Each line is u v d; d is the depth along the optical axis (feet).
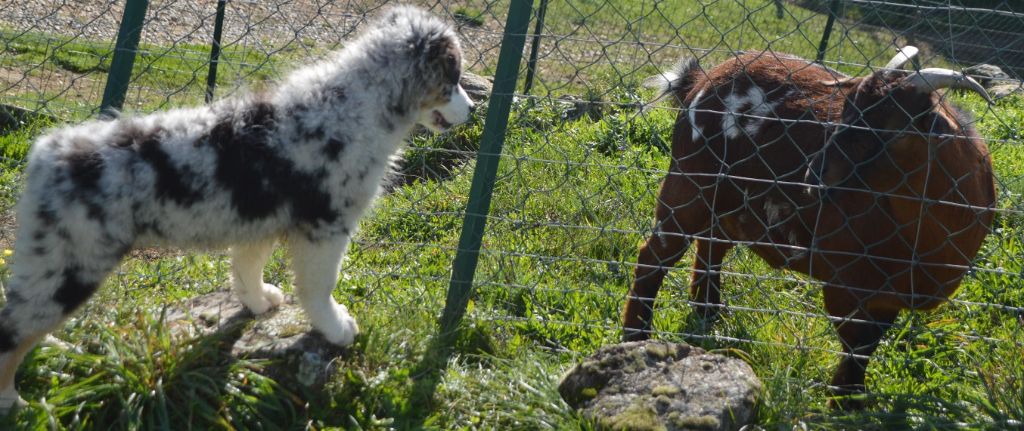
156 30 27.63
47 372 10.67
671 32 30.94
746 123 14.40
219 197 10.52
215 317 12.21
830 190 12.58
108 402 10.42
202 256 14.82
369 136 11.18
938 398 12.18
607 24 29.55
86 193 9.87
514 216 18.26
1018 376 12.50
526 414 11.25
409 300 13.70
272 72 14.67
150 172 10.15
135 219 10.24
